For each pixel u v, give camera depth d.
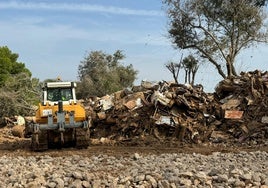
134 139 23.45
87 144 19.84
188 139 22.91
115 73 67.94
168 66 47.03
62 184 10.27
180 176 10.61
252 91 24.33
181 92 24.97
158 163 13.16
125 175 11.00
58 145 20.30
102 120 25.66
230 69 45.16
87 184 10.18
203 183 10.24
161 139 23.19
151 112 24.50
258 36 44.91
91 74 67.94
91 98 30.38
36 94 46.12
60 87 21.06
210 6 44.62
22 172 12.06
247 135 22.31
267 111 23.09
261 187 10.14
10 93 43.44
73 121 19.64
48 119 19.44
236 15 44.19
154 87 26.67
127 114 25.14
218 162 13.62
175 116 23.81
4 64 65.50
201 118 23.78
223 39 45.53
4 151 20.11
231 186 10.23
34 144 19.38
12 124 37.44
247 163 13.41
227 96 25.42
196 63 46.91
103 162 14.10
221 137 22.77
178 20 45.66
